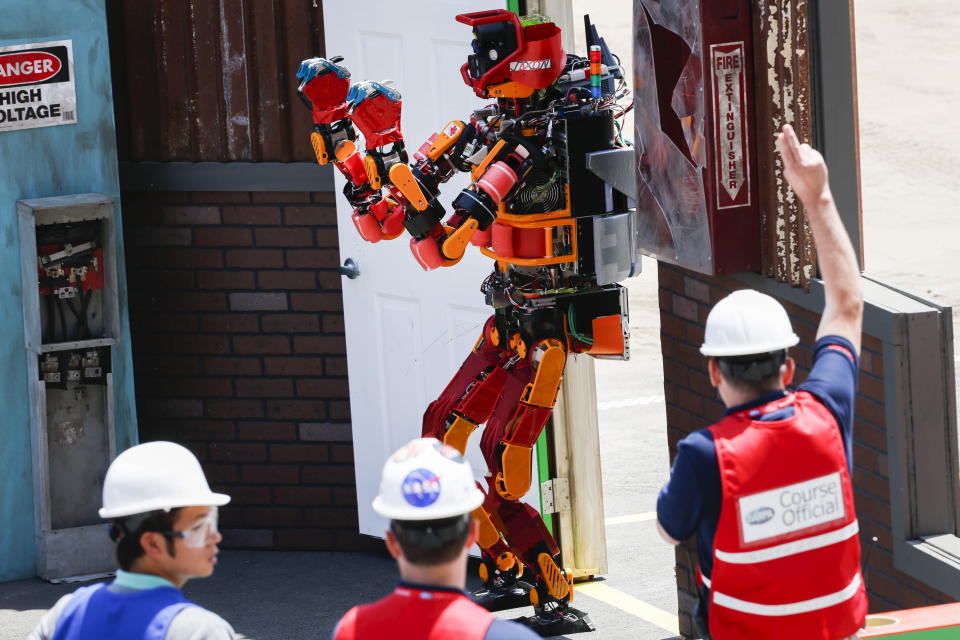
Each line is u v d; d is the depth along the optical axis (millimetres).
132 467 5402
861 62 36594
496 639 4789
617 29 39000
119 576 5445
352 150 10500
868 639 6758
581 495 12141
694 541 10406
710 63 9094
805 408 5641
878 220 28531
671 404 10727
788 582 5535
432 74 11805
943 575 8117
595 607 11617
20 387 12680
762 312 5672
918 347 8312
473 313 11961
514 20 9883
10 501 12766
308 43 12688
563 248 10211
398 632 4844
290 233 12977
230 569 12969
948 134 32406
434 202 10117
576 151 10039
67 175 12648
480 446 10719
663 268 10547
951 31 37750
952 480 8492
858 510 8891
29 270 12375
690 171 9461
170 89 12992
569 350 10578
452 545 4895
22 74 12344
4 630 11547
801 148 5969
